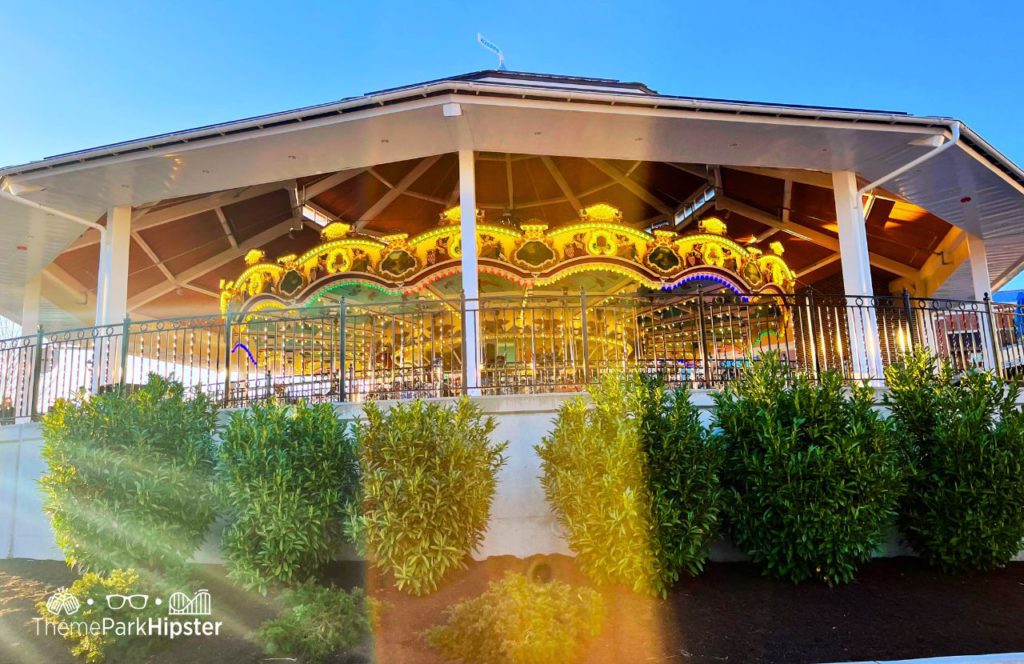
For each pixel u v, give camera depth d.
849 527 4.89
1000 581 5.37
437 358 9.08
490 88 7.04
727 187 12.32
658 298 7.07
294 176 8.73
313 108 7.21
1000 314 8.43
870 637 4.27
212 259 13.71
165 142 7.61
